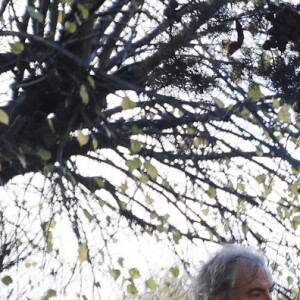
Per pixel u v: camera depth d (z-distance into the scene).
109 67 12.12
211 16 11.43
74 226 11.99
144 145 11.90
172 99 11.01
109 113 12.31
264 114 10.61
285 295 12.33
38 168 12.16
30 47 11.75
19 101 12.00
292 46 11.47
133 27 11.11
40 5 11.99
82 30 11.72
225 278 7.52
